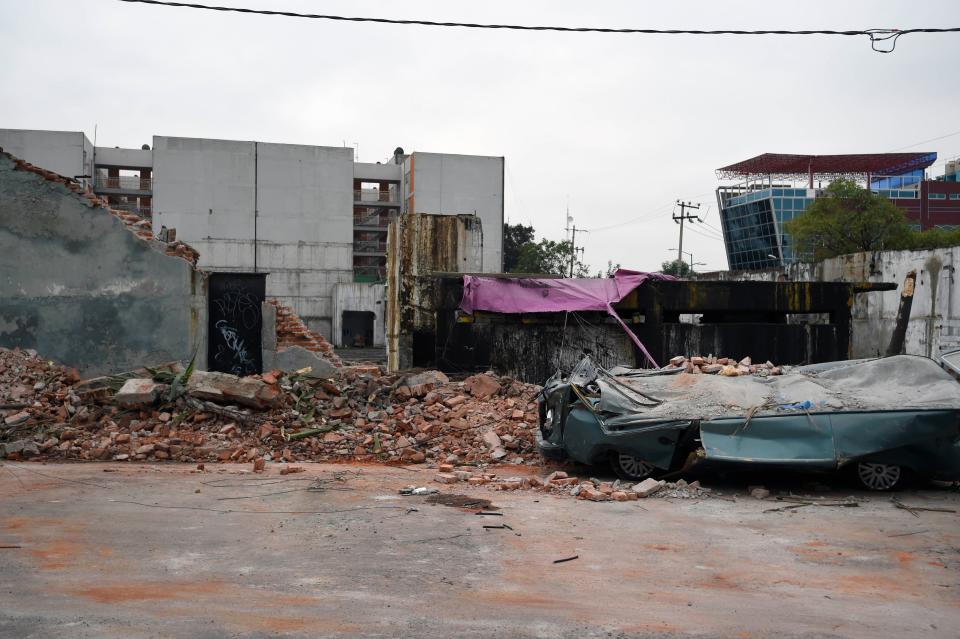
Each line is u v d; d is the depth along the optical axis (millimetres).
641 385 10641
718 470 9328
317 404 12984
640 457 9672
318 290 77500
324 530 6926
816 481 9766
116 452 11156
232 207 75438
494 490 9305
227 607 4742
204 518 7289
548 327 19312
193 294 15797
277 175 76688
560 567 5980
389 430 12461
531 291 19281
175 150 74000
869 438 8984
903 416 8984
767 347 20109
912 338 29578
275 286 76500
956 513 8156
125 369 15516
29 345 15297
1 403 12531
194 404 12281
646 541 6898
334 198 78188
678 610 4996
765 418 9148
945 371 9805
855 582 5773
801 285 20297
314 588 5215
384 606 4855
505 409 13344
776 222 89500
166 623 4391
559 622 4656
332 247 78000
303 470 10281
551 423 11195
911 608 5176
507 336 19141
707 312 20641
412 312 19203
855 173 89812
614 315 18938
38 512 7328
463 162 82688
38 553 5906
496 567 5914
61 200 15453
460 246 20250
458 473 10141
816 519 7883
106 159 74500
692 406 9656
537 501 8633
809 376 10469
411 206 81438
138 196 75938
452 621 4598
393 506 8039
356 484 9320
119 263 15578
